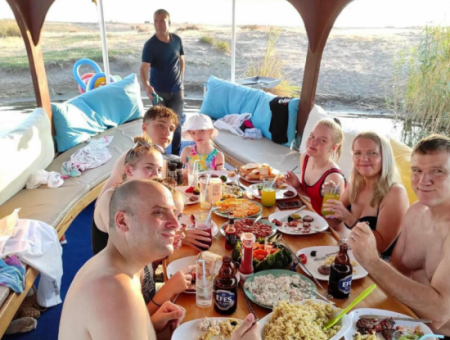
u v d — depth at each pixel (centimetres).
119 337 100
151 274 180
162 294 157
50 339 250
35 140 370
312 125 436
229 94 576
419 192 170
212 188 242
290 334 125
